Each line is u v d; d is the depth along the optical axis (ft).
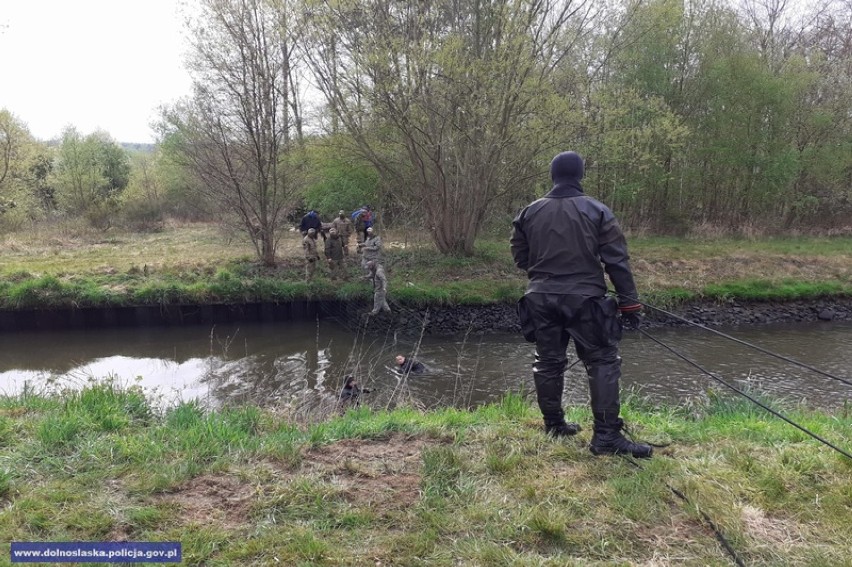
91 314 44.16
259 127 51.57
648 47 70.59
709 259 59.98
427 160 56.54
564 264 11.72
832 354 38.34
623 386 30.60
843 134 78.43
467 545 9.10
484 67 45.52
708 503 10.24
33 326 43.60
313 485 10.96
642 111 61.77
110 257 57.67
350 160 60.80
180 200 91.35
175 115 61.98
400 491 10.90
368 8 46.65
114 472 11.44
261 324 46.24
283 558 8.81
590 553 9.02
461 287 48.98
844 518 9.87
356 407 25.11
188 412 16.24
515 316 46.24
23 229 80.23
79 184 98.58
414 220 64.13
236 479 11.37
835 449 11.50
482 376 33.06
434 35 46.88
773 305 50.14
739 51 74.08
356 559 8.79
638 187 70.44
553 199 12.00
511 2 45.42
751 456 12.32
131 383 31.83
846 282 53.72
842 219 82.17
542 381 12.78
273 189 53.52
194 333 43.39
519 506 10.22
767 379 32.24
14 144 78.79
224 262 54.75
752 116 73.97
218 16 48.16
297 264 55.21
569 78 52.37
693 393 29.60
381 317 45.50
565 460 12.10
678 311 48.47
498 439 13.23
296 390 30.40
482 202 56.39
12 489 10.64
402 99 47.11
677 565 8.68
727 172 77.61
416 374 33.24
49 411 15.25
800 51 88.48
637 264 57.93
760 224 77.92
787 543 9.23
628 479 11.07
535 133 48.75
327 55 49.52
